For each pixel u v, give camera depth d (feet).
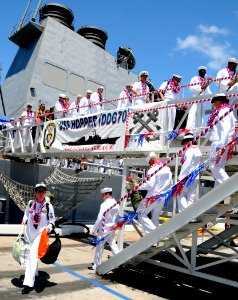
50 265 22.85
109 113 28.94
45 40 51.49
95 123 30.27
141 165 24.56
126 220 20.25
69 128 33.42
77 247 30.99
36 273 18.33
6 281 17.93
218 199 15.79
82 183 43.42
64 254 27.14
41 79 50.49
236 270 25.93
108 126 28.78
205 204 16.24
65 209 41.63
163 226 17.78
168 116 23.98
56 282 18.69
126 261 19.53
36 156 38.52
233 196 17.34
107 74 59.62
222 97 18.16
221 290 19.79
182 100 23.25
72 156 33.81
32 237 17.11
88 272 21.58
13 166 44.50
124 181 25.45
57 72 52.47
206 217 17.99
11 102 52.65
